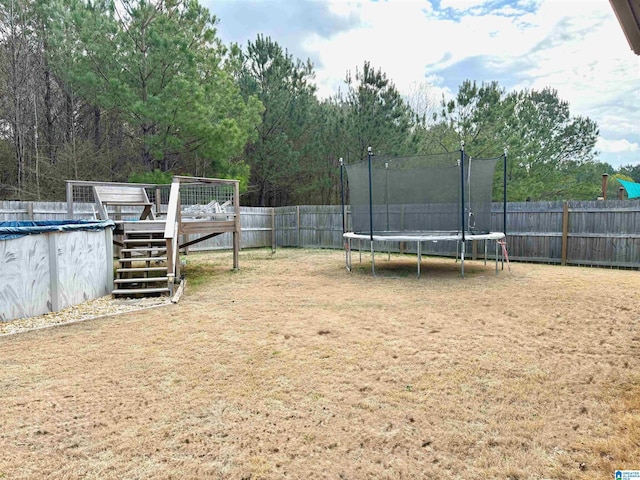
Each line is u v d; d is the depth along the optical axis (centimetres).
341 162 847
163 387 262
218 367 295
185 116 1085
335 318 429
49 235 455
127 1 1116
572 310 448
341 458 186
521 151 1412
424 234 816
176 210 662
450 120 1470
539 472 174
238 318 434
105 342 354
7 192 1369
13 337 369
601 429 207
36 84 1405
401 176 870
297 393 251
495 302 493
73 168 1333
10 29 1330
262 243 1298
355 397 245
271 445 196
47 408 235
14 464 183
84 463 184
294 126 1639
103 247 577
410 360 305
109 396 249
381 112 1412
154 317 440
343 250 1177
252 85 1545
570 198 1791
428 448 192
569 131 1783
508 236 918
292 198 1989
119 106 1112
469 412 225
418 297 529
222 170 1307
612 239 781
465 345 337
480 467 178
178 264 647
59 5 1162
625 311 442
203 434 206
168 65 1086
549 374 276
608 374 276
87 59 1124
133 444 198
